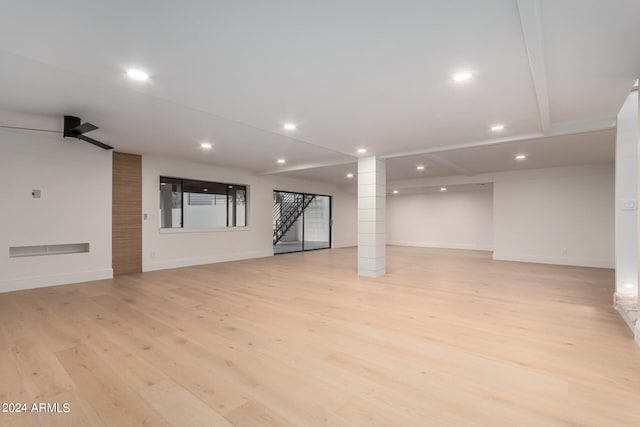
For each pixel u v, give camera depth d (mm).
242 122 3889
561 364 2455
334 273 6309
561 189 7590
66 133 3871
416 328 3225
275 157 6602
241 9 1763
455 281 5520
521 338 2965
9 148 4754
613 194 7043
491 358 2561
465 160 6730
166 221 6992
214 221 7996
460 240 11023
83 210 5504
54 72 2693
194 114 3824
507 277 5883
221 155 6391
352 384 2176
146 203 6480
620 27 1918
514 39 2076
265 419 1809
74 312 3754
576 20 1854
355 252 10070
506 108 3373
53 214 5160
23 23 1852
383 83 2771
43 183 5062
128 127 4391
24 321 3426
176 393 2064
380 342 2881
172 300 4293
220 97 3080
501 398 2006
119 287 5062
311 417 1823
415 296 4492
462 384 2172
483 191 10570
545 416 1825
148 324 3342
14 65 2562
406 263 7617
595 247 7203
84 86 2988
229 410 1888
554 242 7656
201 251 7512
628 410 1879
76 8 1722
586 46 2146
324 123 3920
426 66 2463
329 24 1919
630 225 3824
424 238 11828
